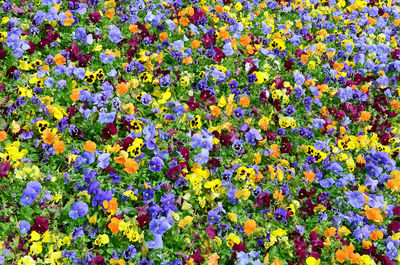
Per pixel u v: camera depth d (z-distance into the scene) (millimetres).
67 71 6082
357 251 4973
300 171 5688
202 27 7770
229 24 8266
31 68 6051
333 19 9664
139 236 4406
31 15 7027
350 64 8102
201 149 5465
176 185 4996
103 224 4500
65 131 5316
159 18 7613
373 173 5898
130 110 5703
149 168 5055
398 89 7676
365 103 7344
